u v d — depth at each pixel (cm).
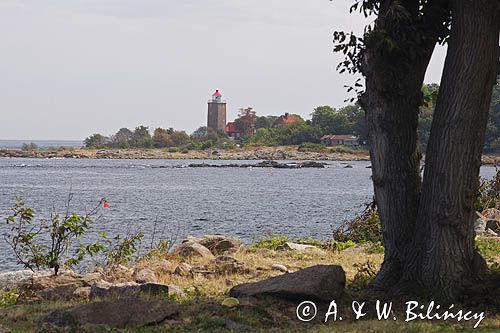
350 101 1473
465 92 1337
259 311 1277
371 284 1456
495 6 1320
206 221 4697
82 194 7562
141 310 1211
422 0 1407
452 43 1359
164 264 1831
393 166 1432
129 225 4238
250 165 18088
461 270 1347
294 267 1852
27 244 1877
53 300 1484
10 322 1248
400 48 1369
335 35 1423
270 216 5109
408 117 1432
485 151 17900
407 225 1431
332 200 6894
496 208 3008
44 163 18550
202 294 1463
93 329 1144
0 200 6588
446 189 1352
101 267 1992
